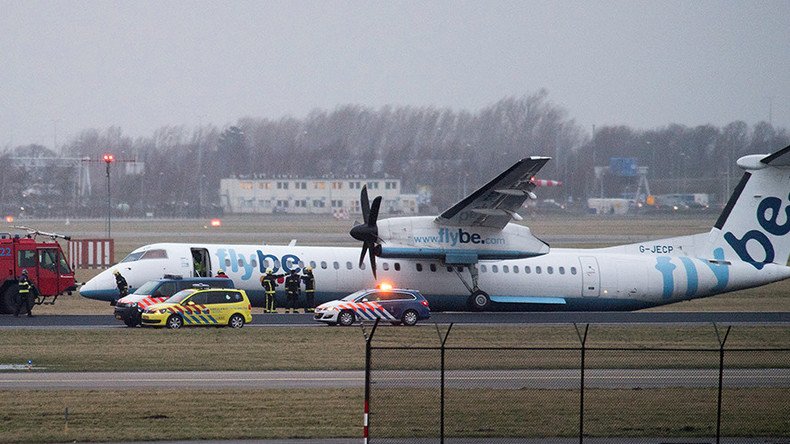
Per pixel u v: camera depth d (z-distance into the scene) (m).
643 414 104.81
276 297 191.38
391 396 112.06
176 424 99.81
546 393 113.19
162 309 167.88
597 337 160.62
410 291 175.88
